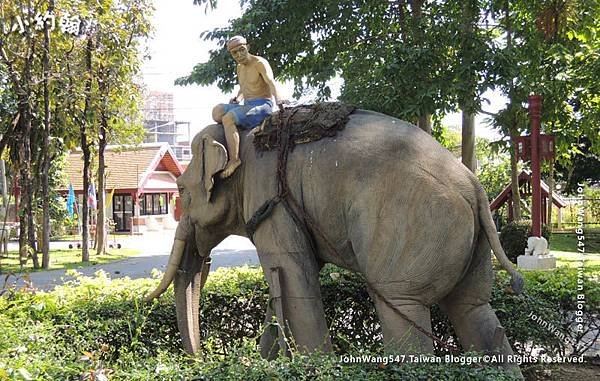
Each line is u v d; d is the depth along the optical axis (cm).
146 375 404
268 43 1493
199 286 634
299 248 523
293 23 1444
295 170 524
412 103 1245
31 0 1659
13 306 615
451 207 471
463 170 493
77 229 3438
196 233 609
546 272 757
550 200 2284
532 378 625
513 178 1748
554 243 2077
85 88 1909
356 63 1374
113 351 573
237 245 2823
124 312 636
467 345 503
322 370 401
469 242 476
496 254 484
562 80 1195
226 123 572
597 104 1328
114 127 2164
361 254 490
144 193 4000
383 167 488
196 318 623
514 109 1405
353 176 496
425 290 473
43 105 1855
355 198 492
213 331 682
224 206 579
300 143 529
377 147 498
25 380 365
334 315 667
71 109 1920
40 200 1858
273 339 552
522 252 1580
